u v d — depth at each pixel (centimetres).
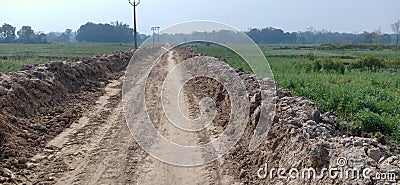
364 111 1253
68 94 1769
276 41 12444
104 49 7369
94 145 1095
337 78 2584
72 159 980
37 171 898
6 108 1197
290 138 810
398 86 2277
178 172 906
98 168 927
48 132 1195
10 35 12388
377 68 3862
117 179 865
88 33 13625
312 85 1950
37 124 1231
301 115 938
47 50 6962
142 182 849
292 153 768
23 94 1368
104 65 2814
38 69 1833
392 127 1147
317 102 1524
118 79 2502
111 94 1914
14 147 998
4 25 12312
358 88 1900
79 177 873
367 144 703
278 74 2586
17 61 3938
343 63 4109
